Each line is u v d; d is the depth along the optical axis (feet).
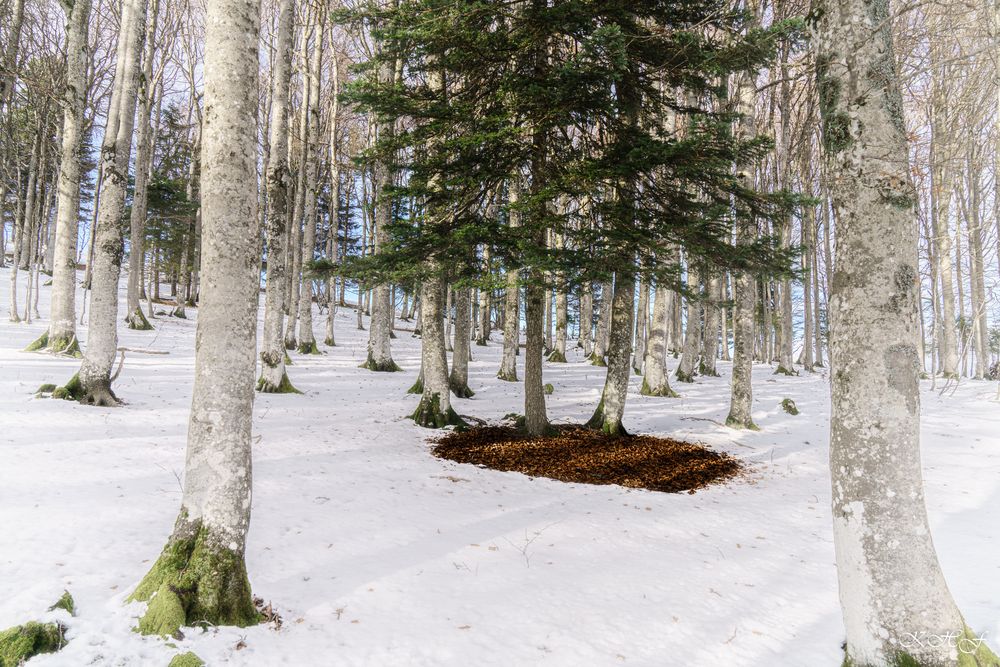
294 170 82.33
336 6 66.64
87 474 19.20
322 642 10.75
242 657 9.97
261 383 42.37
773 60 22.65
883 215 9.29
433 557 15.23
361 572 13.94
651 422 39.34
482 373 61.82
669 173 25.25
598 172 23.76
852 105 9.59
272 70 72.33
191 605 10.68
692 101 37.17
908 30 10.91
